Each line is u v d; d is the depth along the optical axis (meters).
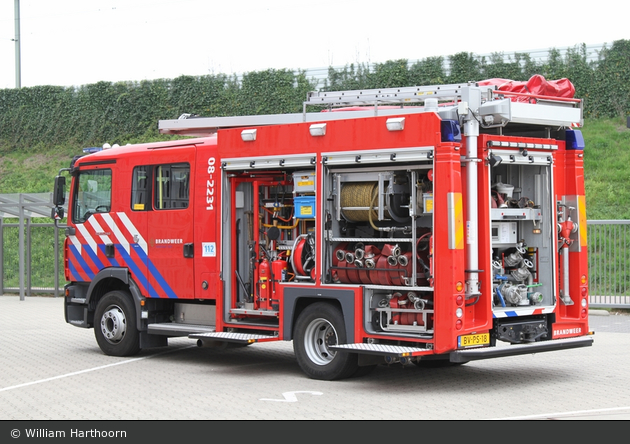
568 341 9.61
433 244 8.64
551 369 10.52
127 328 11.84
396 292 9.15
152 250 11.57
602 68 25.47
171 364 11.30
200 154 11.05
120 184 12.02
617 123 25.03
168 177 11.48
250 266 10.68
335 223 9.61
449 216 8.51
